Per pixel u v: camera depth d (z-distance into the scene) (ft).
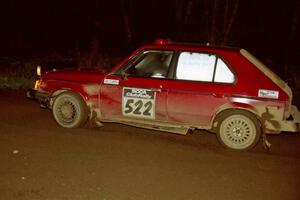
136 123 24.67
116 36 64.64
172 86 23.52
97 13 51.21
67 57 54.44
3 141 23.09
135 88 24.12
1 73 43.98
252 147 23.26
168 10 64.59
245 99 22.67
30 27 70.49
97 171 19.24
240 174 19.75
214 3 48.19
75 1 65.62
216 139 25.34
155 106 23.84
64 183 17.83
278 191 18.04
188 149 23.09
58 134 24.62
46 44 66.90
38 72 29.37
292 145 25.14
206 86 23.12
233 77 22.99
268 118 22.56
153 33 65.31
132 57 24.47
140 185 17.94
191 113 23.39
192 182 18.51
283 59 52.80
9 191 16.92
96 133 25.12
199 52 23.49
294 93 38.52
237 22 56.75
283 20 59.26
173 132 24.06
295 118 23.31
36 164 19.81
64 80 25.73
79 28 66.33
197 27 53.47
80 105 25.48
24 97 35.63
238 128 23.18
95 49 48.57
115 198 16.63
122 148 22.63
